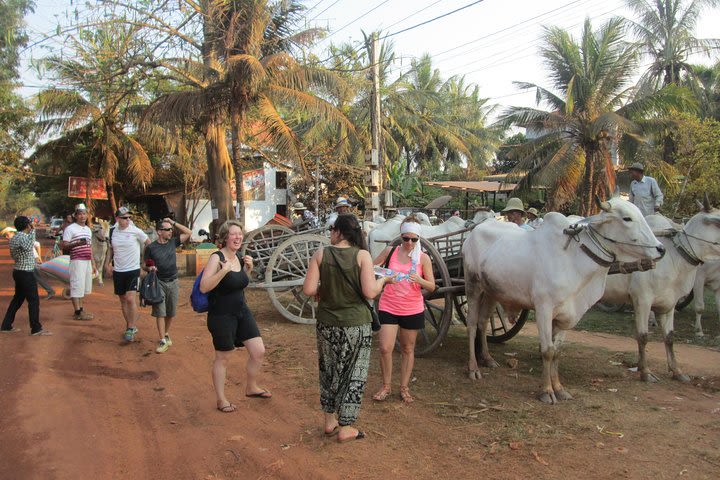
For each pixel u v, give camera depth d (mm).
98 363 6922
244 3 14109
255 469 4113
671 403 5277
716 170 16953
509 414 5043
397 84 34688
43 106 21516
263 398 5605
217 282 4938
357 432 4566
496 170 44719
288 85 14219
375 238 8883
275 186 29406
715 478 3773
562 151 19578
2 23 20078
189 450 4441
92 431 4828
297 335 8289
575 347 7555
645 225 5164
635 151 19422
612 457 4117
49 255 20484
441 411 5156
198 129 17250
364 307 4461
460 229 8344
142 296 7195
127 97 19438
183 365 6848
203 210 28812
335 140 27359
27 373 6406
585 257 5305
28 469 4117
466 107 44219
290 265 9195
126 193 27750
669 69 25281
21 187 35531
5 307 10797
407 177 30828
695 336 8109
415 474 3955
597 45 19594
